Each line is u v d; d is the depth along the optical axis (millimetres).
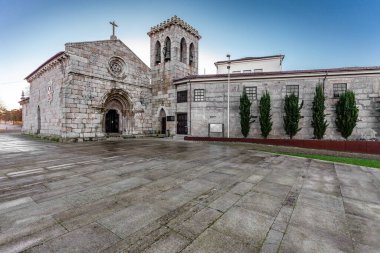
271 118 20984
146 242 3512
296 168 9461
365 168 9672
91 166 9203
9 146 16203
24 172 8070
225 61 30484
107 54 22812
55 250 3234
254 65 29234
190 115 23312
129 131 25141
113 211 4684
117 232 3805
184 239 3627
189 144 18422
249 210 4895
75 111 19938
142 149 14859
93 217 4379
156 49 28422
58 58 20281
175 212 4699
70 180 7031
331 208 5129
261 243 3564
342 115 18297
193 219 4379
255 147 16797
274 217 4566
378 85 18406
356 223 4383
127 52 24984
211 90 22875
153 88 27969
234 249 3371
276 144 18031
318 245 3555
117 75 23750
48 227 3932
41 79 25453
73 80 19781
